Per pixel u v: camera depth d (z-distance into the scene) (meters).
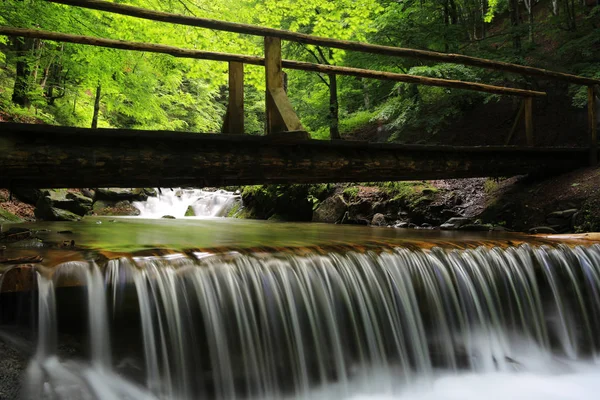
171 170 5.18
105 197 14.75
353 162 6.44
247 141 5.34
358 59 12.22
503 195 8.80
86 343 3.50
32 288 3.38
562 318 5.54
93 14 9.48
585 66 10.33
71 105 15.98
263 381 4.11
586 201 7.32
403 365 4.70
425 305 4.95
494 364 5.07
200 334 3.91
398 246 5.28
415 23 11.70
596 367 5.27
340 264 4.71
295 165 5.93
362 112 15.13
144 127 17.06
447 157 7.38
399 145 6.70
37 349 3.30
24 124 4.30
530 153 8.16
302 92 15.55
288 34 5.46
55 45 11.66
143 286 3.77
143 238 6.09
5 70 16.12
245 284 4.19
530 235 7.00
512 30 11.23
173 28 8.80
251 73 9.41
